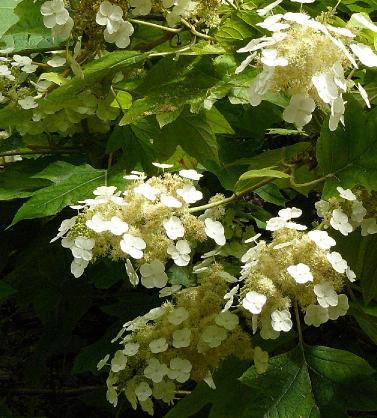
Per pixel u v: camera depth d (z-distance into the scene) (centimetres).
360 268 104
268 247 85
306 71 82
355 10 126
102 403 132
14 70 114
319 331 135
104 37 100
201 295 90
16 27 114
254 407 88
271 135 136
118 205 86
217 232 90
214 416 95
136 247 83
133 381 91
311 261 83
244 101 104
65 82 109
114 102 114
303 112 84
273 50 81
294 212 88
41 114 114
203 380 95
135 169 113
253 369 90
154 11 106
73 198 102
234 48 107
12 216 121
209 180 125
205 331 86
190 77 105
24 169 115
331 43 83
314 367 92
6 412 116
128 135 114
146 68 121
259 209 120
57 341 131
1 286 106
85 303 130
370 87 107
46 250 125
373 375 107
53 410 156
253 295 82
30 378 134
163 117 102
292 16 83
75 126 123
